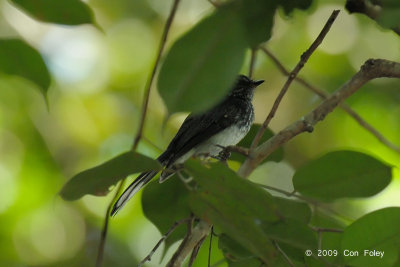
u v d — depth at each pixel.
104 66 14.71
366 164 5.43
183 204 6.12
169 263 4.80
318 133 13.99
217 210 4.32
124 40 14.91
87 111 14.21
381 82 13.63
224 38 3.19
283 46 14.45
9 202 12.89
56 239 12.91
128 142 14.03
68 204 13.04
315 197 5.56
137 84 14.66
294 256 5.37
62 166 13.67
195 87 3.15
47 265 12.80
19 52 4.61
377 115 13.43
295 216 5.33
